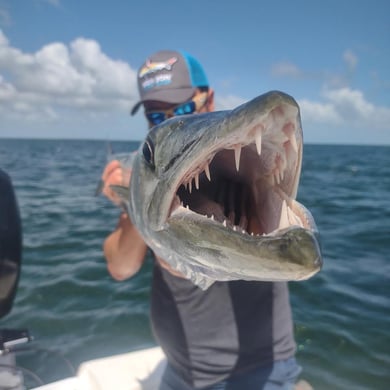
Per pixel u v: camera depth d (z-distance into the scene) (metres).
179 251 1.71
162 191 1.83
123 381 3.26
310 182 23.70
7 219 2.88
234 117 1.48
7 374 2.81
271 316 2.59
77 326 4.95
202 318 2.56
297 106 1.47
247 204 1.89
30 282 6.21
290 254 1.35
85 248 8.02
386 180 25.88
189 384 2.63
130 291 5.87
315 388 3.80
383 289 5.89
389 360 4.22
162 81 3.10
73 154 55.28
